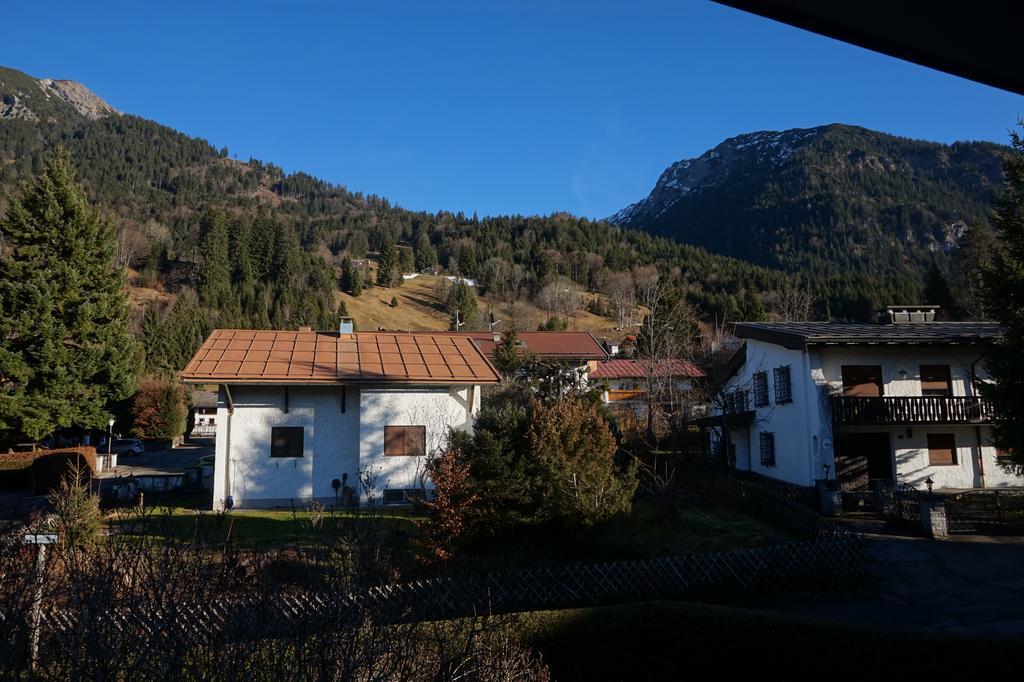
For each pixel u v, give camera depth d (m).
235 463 20.98
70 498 10.16
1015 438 16.78
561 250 144.88
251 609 4.68
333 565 5.98
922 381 24.00
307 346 24.14
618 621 9.52
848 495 20.50
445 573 9.38
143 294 102.19
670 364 29.83
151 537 6.07
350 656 4.46
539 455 13.41
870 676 8.66
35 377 34.78
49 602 4.95
